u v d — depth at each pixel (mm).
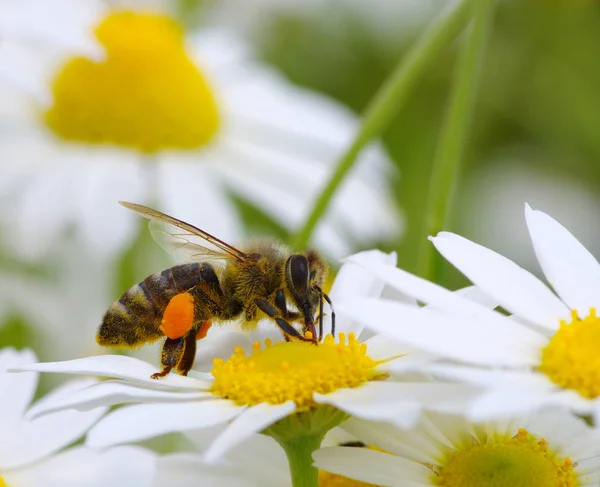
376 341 121
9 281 178
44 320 178
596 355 112
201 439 126
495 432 122
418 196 194
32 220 170
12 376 133
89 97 176
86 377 135
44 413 116
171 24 187
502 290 118
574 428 122
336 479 125
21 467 130
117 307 139
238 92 189
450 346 112
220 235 174
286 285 133
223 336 133
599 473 121
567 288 120
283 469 124
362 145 149
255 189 182
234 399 119
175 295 137
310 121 189
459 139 143
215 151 183
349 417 121
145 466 130
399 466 119
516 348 113
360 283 130
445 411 110
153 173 177
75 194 171
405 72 149
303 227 149
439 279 141
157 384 120
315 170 185
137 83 177
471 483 120
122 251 172
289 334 124
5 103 176
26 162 173
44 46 178
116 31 178
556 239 122
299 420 119
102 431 114
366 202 183
